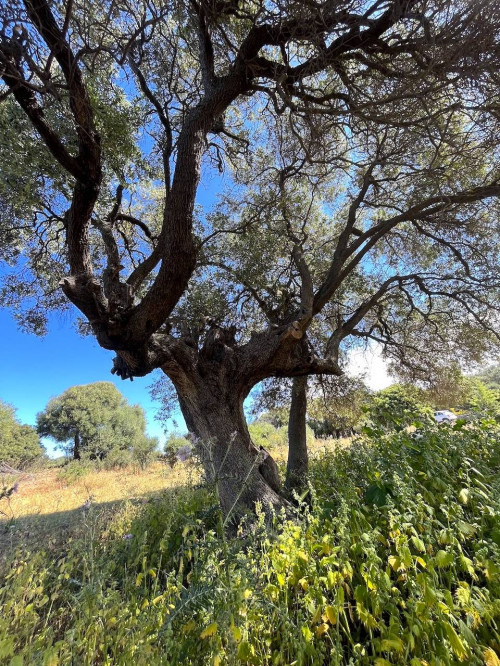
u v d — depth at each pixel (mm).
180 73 5148
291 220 7102
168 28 3707
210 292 6254
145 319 3508
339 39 2990
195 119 3758
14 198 3686
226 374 4535
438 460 2611
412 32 2684
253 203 6684
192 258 3525
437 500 2322
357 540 2033
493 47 2344
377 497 2441
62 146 3051
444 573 1767
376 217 7309
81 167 3217
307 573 1876
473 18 2238
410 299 6789
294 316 5559
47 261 6082
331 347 5312
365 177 5832
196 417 4320
